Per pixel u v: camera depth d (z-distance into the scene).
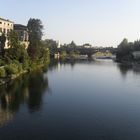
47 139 42.53
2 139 42.28
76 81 97.31
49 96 69.88
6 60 96.56
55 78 103.38
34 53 127.56
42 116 52.91
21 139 42.44
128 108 59.81
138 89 82.25
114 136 43.88
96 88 83.38
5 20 136.00
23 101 63.00
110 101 66.19
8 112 54.66
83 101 65.69
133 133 45.31
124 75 119.81
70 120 51.06
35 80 93.75
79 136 43.72
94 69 148.88
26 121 49.81
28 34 164.75
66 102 64.19
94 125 48.62
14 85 80.94
